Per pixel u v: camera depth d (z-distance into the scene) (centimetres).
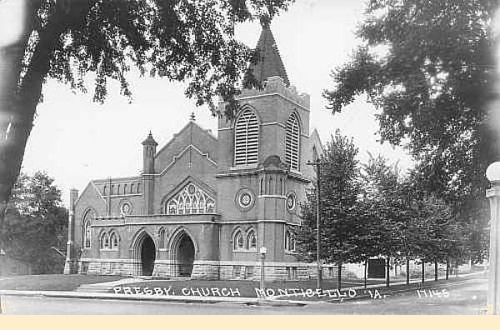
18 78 1471
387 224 3719
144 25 1802
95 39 1780
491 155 2012
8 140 1480
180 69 1897
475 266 6975
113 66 1889
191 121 6084
